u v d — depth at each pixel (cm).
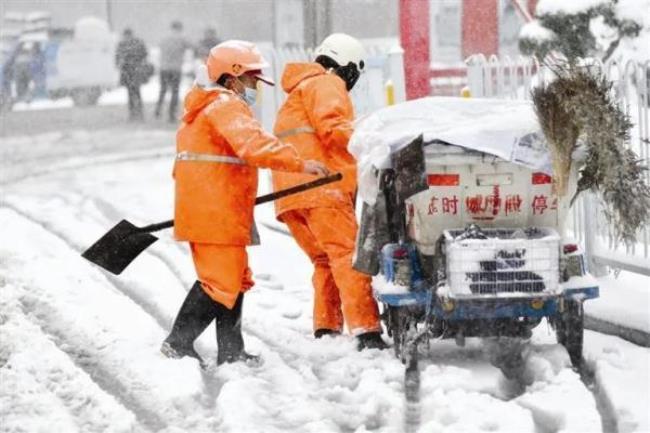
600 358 1538
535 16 3625
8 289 2036
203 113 1570
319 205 1680
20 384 1545
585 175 1520
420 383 1485
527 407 1388
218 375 1567
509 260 1454
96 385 1534
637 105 1805
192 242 1584
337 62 1747
